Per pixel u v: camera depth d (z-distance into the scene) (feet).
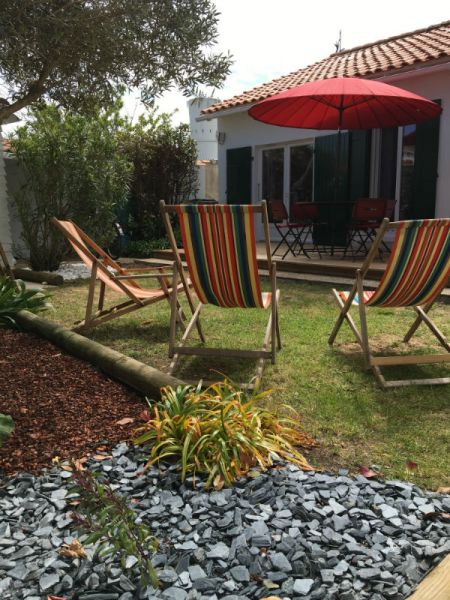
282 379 11.11
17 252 33.91
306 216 26.89
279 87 33.58
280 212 26.08
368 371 11.52
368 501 6.43
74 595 4.86
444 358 11.09
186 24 9.93
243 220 10.39
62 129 26.96
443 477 7.20
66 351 12.51
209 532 5.75
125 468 7.27
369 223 23.94
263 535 5.65
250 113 24.27
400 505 6.31
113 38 9.52
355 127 26.08
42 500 6.46
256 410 8.29
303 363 12.10
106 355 10.97
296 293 20.56
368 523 5.94
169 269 15.97
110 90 11.19
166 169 39.22
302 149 33.53
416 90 26.00
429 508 6.22
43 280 24.30
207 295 12.19
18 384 10.30
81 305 19.07
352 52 38.73
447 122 24.93
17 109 10.70
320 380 11.02
